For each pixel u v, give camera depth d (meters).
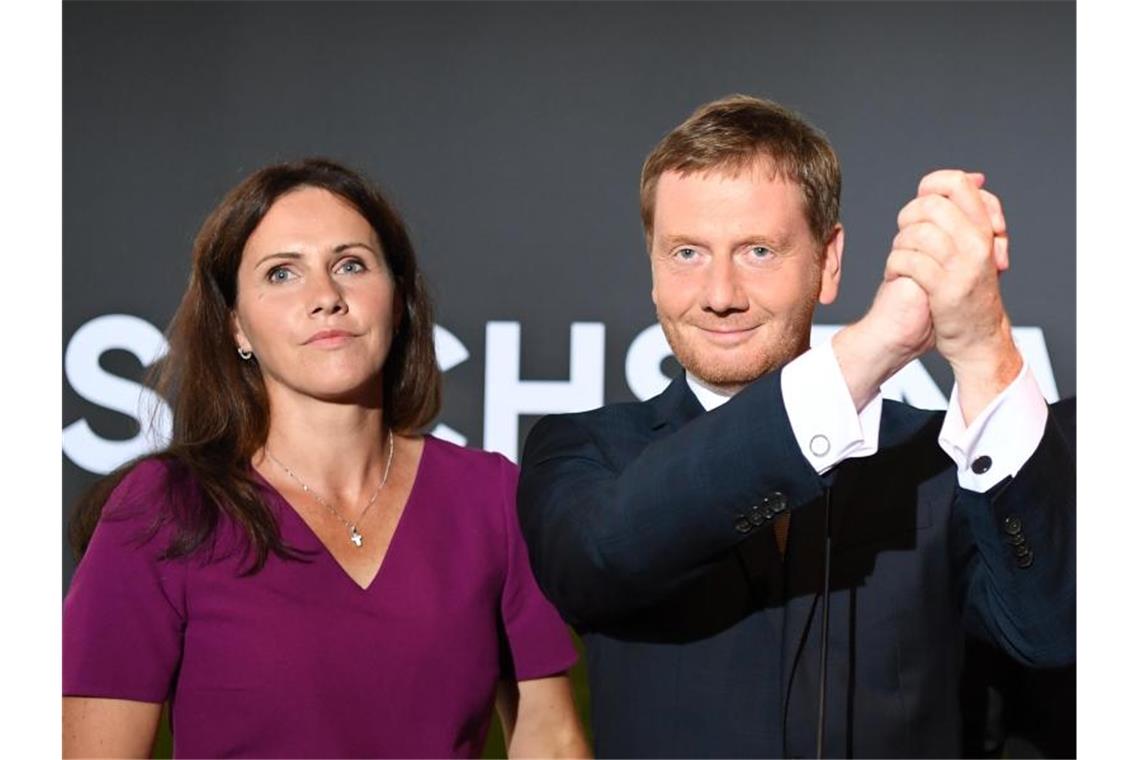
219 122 3.88
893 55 3.88
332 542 2.17
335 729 2.08
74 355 3.84
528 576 2.28
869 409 1.92
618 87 3.88
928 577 1.88
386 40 3.88
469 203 3.88
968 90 3.87
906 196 3.87
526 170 3.88
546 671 2.29
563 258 3.88
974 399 1.66
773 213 1.83
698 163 1.84
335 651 2.10
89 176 3.86
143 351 3.85
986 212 1.61
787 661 1.83
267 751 2.08
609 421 2.00
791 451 1.62
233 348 2.26
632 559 1.69
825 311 3.86
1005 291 3.87
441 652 2.16
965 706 2.04
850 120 3.88
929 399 3.81
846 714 1.83
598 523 1.72
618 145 3.88
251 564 2.12
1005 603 1.74
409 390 2.34
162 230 3.87
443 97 3.88
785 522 1.92
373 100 3.88
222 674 2.09
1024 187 3.87
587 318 3.88
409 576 2.18
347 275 2.19
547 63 3.89
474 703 2.20
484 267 3.87
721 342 1.86
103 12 3.87
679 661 1.87
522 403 3.87
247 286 2.19
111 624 2.11
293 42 3.88
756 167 1.83
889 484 1.92
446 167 3.88
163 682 2.12
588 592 1.75
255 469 2.22
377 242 2.24
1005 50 3.88
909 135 3.87
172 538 2.12
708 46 3.89
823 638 1.77
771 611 1.87
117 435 3.84
